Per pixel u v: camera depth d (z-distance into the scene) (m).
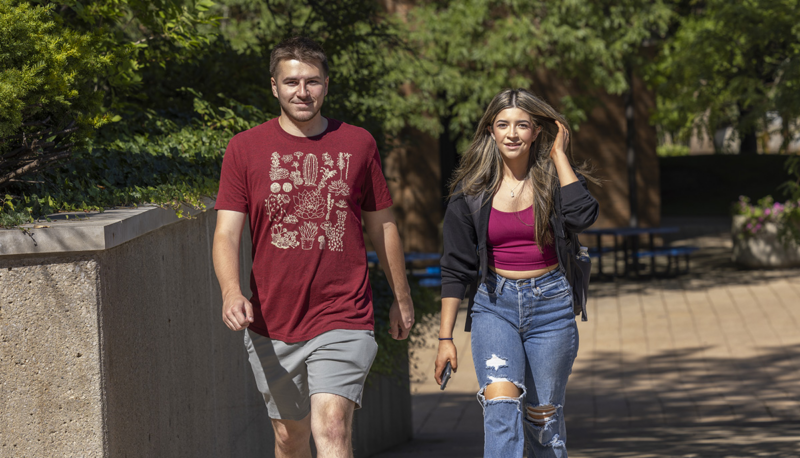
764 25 16.61
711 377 10.66
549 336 3.54
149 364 3.19
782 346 11.94
